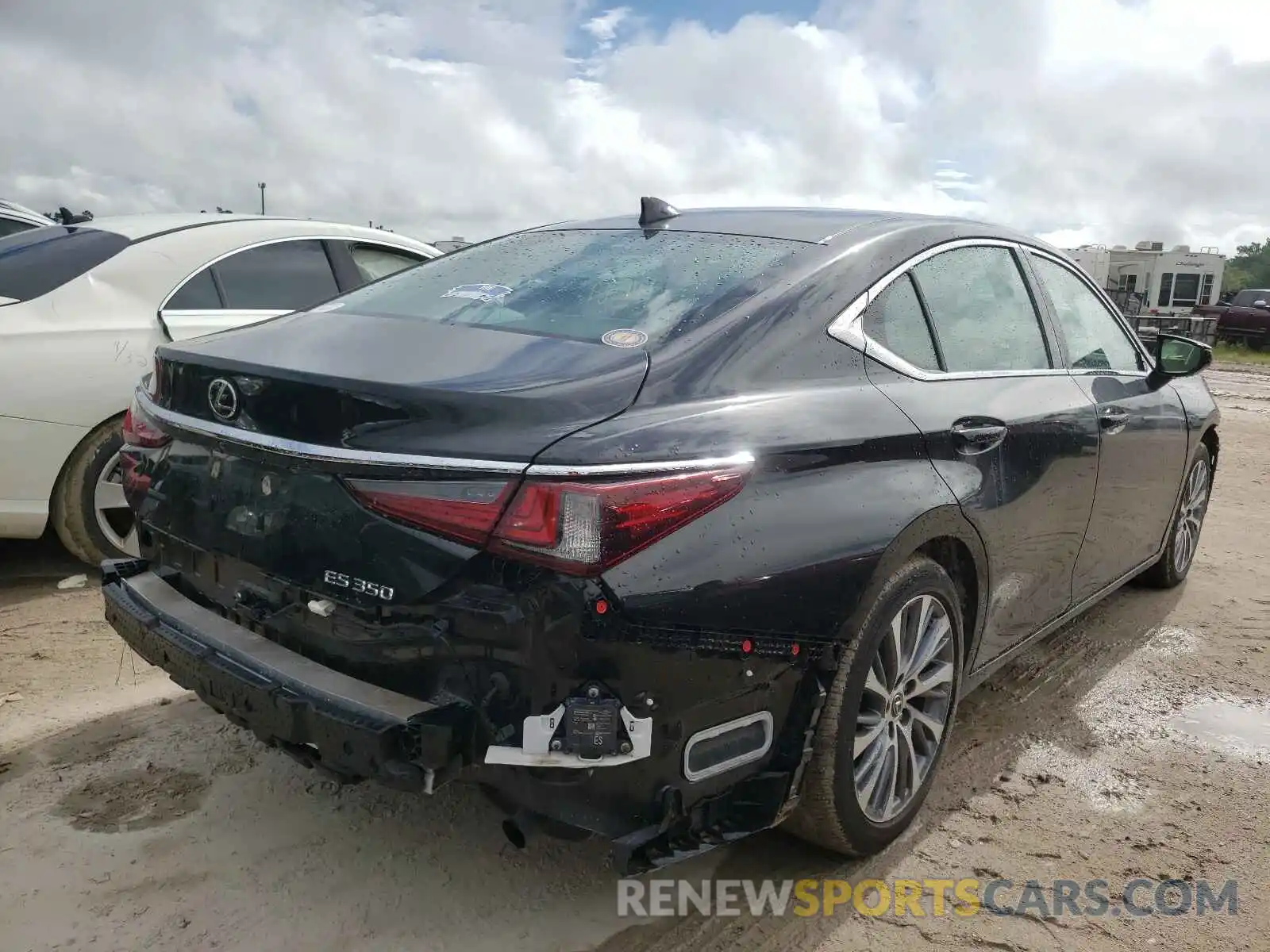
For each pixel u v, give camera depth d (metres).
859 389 2.57
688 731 2.09
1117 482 3.74
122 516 4.58
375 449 2.02
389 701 2.05
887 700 2.60
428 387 2.04
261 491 2.25
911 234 3.03
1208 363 3.92
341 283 5.46
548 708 1.95
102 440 4.36
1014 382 3.19
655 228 3.14
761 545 2.14
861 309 2.71
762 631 2.15
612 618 1.94
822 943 2.40
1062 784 3.16
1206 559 5.65
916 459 2.60
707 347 2.34
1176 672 4.04
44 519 4.27
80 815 2.76
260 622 2.33
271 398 2.20
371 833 2.74
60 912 2.37
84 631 4.04
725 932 2.42
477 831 2.77
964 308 3.12
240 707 2.21
